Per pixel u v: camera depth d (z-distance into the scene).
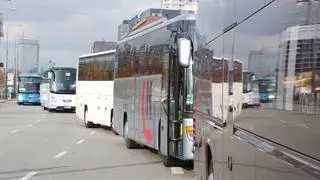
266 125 4.45
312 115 3.42
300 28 3.72
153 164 15.38
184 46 12.45
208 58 8.21
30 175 13.29
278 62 4.20
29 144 21.56
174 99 13.52
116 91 21.64
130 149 19.62
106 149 19.70
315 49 3.45
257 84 4.83
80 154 18.09
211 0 8.04
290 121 3.83
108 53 27.58
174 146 13.53
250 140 4.99
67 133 27.41
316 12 3.44
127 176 13.12
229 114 6.21
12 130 29.38
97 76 29.09
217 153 7.11
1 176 13.08
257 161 4.66
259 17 4.82
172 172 13.70
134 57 18.16
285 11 4.04
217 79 7.28
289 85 3.91
